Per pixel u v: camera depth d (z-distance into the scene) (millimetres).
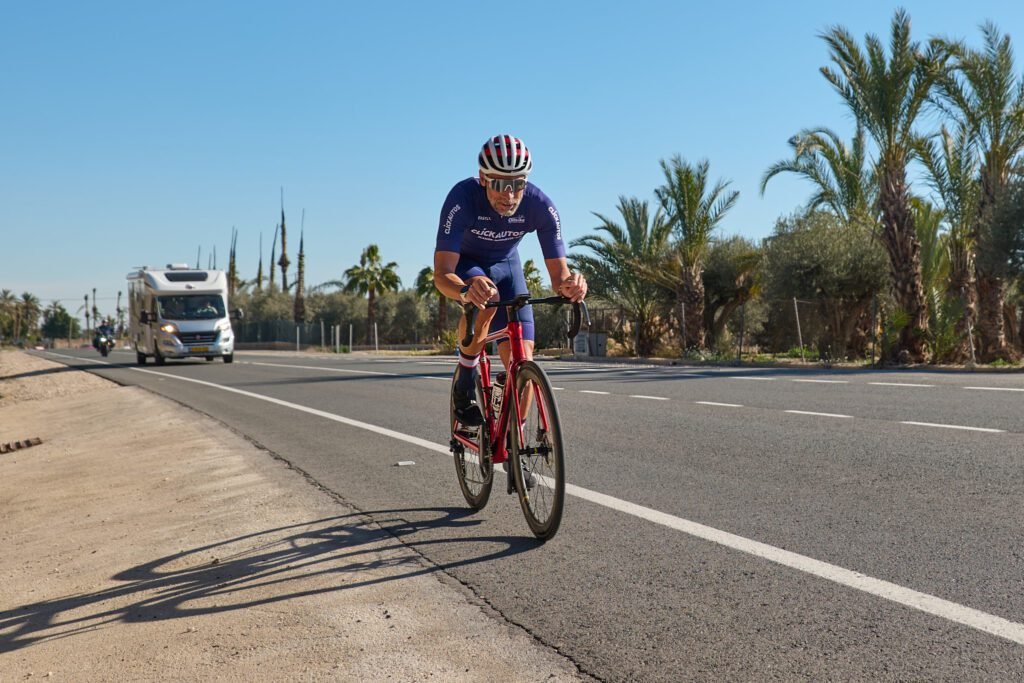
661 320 29094
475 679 2801
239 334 65500
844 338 23969
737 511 4859
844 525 4449
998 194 18547
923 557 3832
